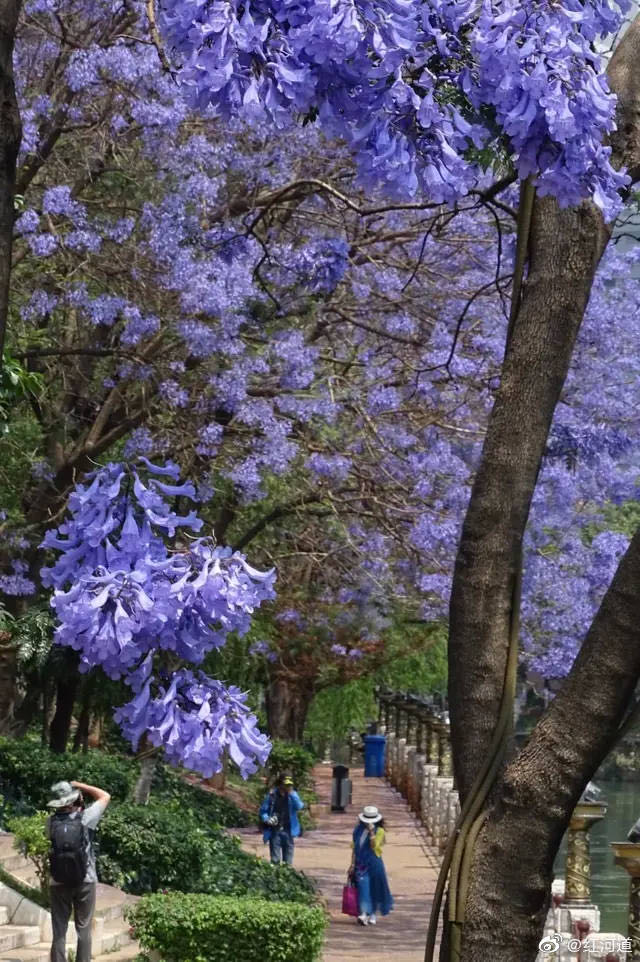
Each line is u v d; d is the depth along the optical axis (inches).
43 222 743.1
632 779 2085.4
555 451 874.1
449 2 132.5
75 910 536.1
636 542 169.6
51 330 813.9
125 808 772.6
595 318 868.6
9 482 855.1
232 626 145.7
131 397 827.4
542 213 184.1
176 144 750.5
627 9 138.3
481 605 183.3
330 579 1088.2
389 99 131.4
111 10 729.0
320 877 1003.9
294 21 125.6
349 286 859.4
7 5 146.2
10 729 962.1
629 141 188.1
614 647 168.9
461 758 181.9
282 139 733.9
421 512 900.0
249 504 924.6
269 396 823.7
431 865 1087.0
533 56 130.9
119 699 931.3
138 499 147.4
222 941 564.1
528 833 169.9
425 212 828.0
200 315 759.1
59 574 146.6
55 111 727.7
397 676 1686.8
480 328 874.8
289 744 1472.7
